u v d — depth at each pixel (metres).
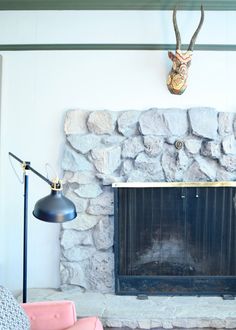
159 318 2.29
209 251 2.61
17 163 2.74
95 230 2.65
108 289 2.63
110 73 2.72
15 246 2.75
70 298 2.52
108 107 2.71
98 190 2.64
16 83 2.74
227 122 2.61
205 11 2.70
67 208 1.64
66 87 2.73
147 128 2.61
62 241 2.63
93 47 2.72
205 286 2.61
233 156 2.61
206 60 2.70
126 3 2.69
